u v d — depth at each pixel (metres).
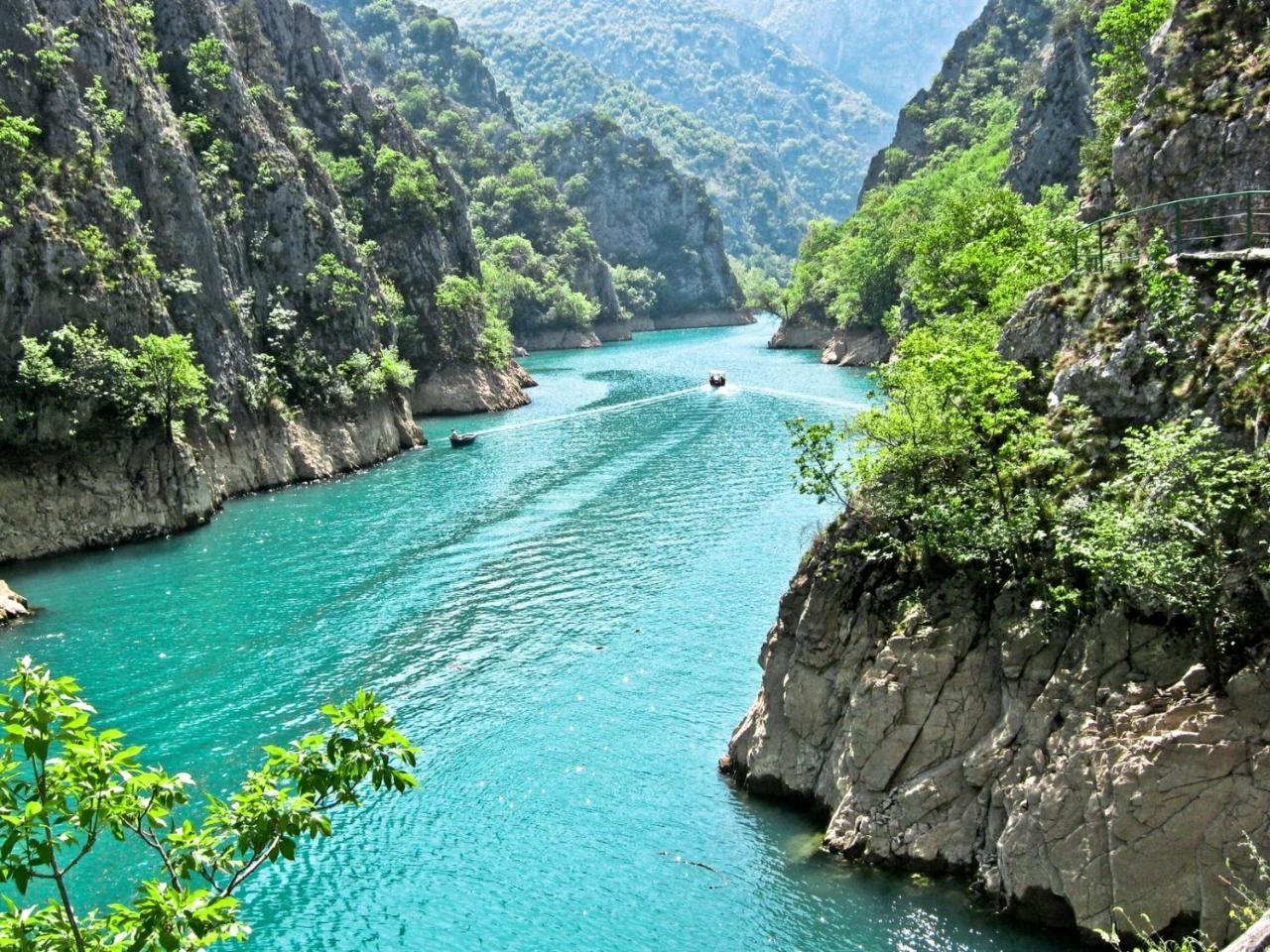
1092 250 41.50
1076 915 24.33
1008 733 27.08
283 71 129.88
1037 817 25.31
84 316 69.94
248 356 86.88
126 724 40.00
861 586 31.08
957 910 25.92
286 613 51.34
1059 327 33.69
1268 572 23.89
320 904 28.91
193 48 97.56
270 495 80.38
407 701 40.78
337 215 109.50
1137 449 26.08
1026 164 125.31
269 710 40.72
